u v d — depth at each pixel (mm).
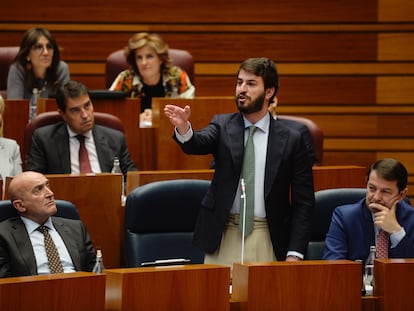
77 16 19453
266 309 8578
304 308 8680
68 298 7988
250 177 9867
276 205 9938
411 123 19781
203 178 12273
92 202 11672
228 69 19656
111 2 19469
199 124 14438
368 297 8961
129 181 12156
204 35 19578
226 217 9812
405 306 8922
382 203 10250
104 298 8133
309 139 13883
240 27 19609
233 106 14531
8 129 14594
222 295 8469
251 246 9844
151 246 10969
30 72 15766
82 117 13242
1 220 10461
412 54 19688
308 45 19656
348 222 10477
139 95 16109
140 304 8188
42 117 13625
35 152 13172
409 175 19734
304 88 19719
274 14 19594
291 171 10023
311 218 10062
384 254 10312
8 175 12805
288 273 8625
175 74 16234
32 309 7852
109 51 19547
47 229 10477
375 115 19781
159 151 14375
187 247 11094
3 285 7738
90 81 19562
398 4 19625
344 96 19734
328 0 19562
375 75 19719
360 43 19656
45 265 10281
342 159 19781
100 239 11711
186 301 8336
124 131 14570
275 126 10039
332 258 10391
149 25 19562
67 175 11578
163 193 11031
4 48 16766
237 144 9891
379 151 19812
